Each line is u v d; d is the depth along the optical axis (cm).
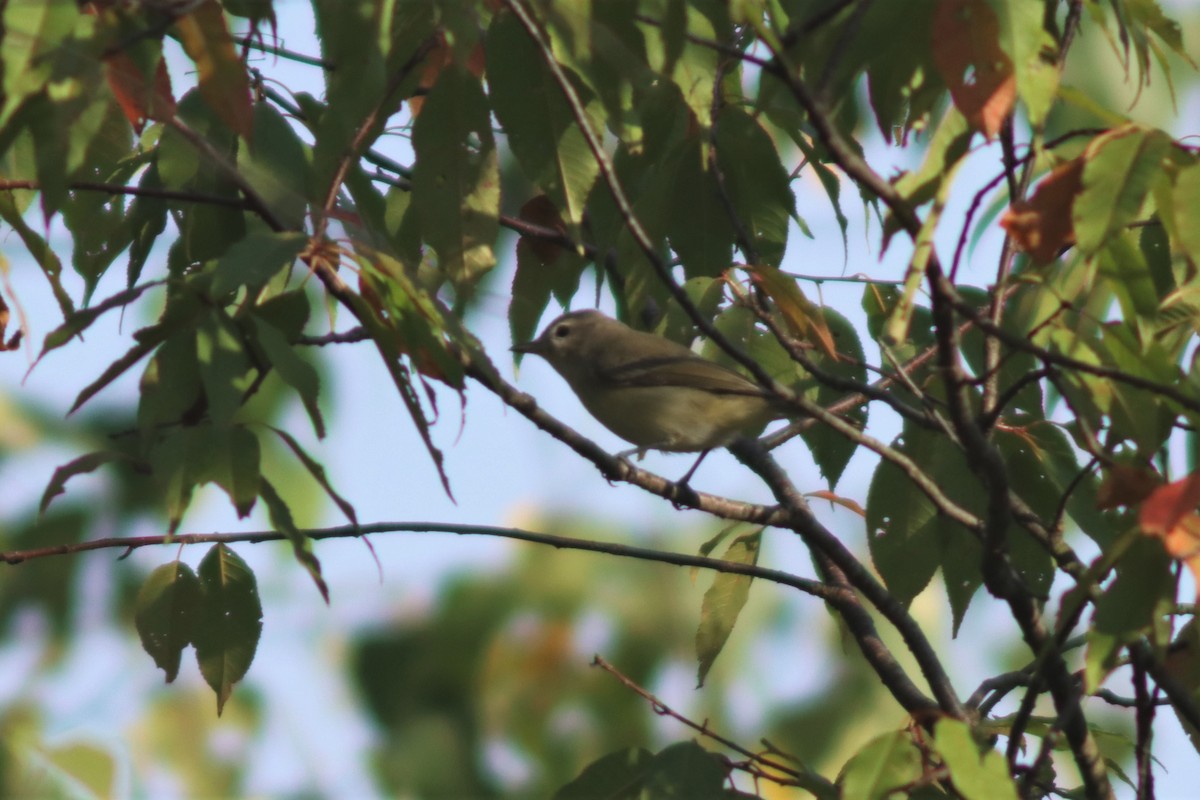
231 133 816
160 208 888
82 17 600
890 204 633
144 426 659
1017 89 609
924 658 952
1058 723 698
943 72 609
